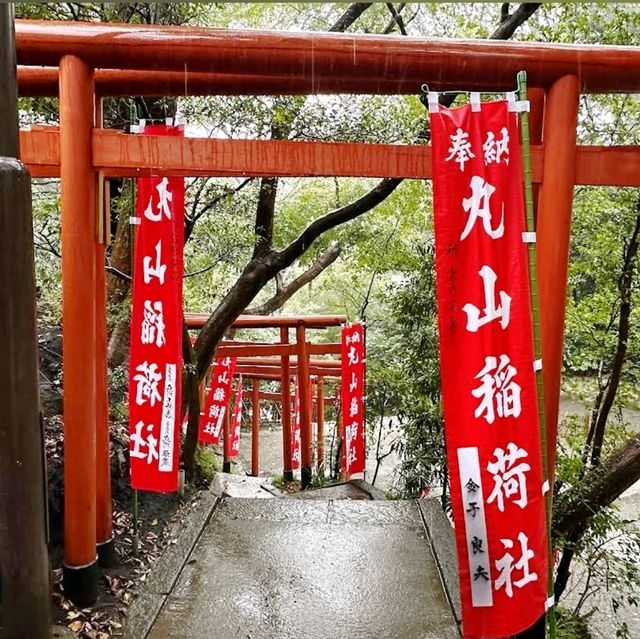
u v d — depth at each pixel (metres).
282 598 4.11
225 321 6.54
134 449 4.21
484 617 3.01
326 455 13.61
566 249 3.45
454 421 3.00
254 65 3.43
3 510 1.59
